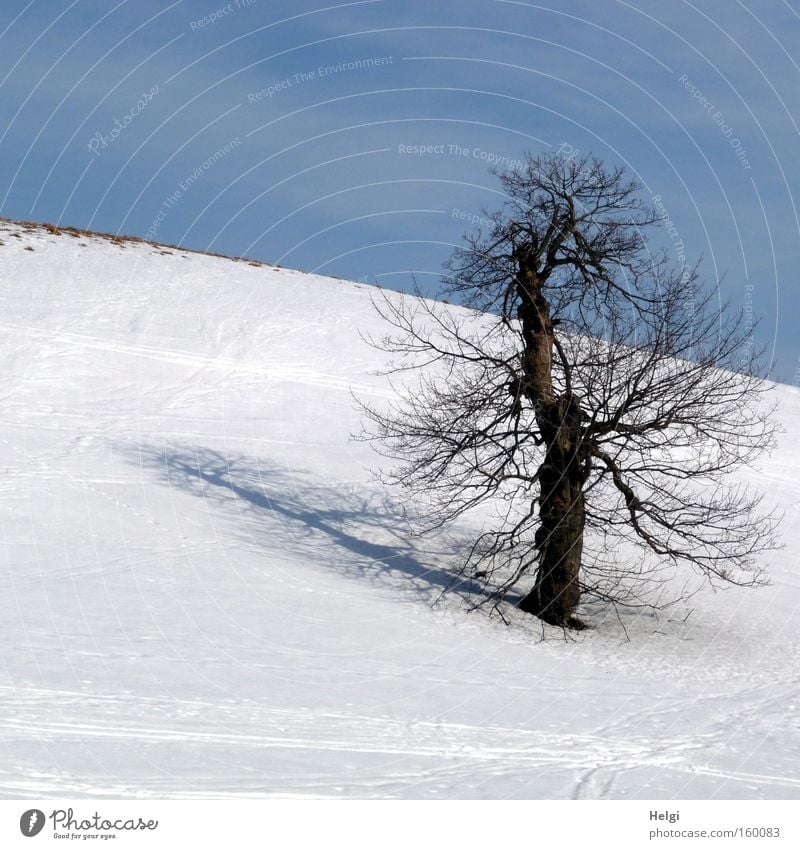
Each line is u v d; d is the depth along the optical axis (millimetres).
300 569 23203
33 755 12148
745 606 25562
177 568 21828
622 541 28500
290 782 12258
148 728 13508
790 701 18906
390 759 13516
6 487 25812
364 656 18266
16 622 17438
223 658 17031
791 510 35062
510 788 12945
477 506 29781
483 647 19906
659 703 17891
